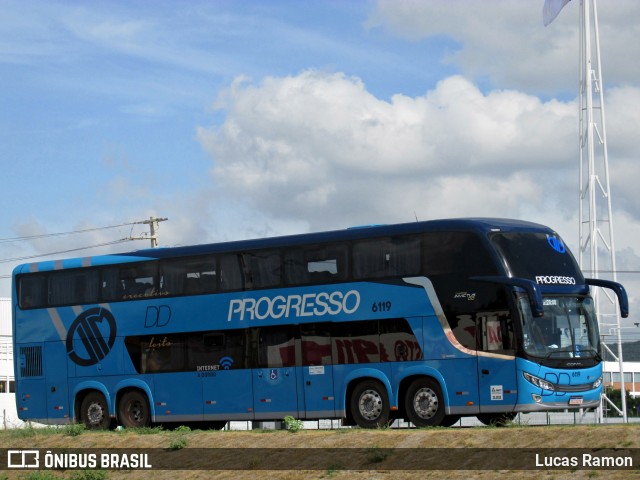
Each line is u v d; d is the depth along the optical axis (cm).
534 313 2534
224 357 3019
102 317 3275
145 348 3178
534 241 2695
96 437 2866
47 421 3362
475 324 2623
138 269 3228
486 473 2006
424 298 2697
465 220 2692
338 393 2808
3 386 6431
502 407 2573
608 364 8488
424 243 2720
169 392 3119
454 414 2639
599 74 5131
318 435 2431
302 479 2233
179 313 3120
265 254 2980
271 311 2944
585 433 2048
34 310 3419
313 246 2894
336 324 2825
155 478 2519
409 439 2250
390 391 2728
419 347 2692
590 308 2702
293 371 2888
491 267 2622
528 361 2558
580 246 5097
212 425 3250
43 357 3384
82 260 3350
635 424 2184
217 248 3078
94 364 3278
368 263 2798
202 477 2420
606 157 5097
